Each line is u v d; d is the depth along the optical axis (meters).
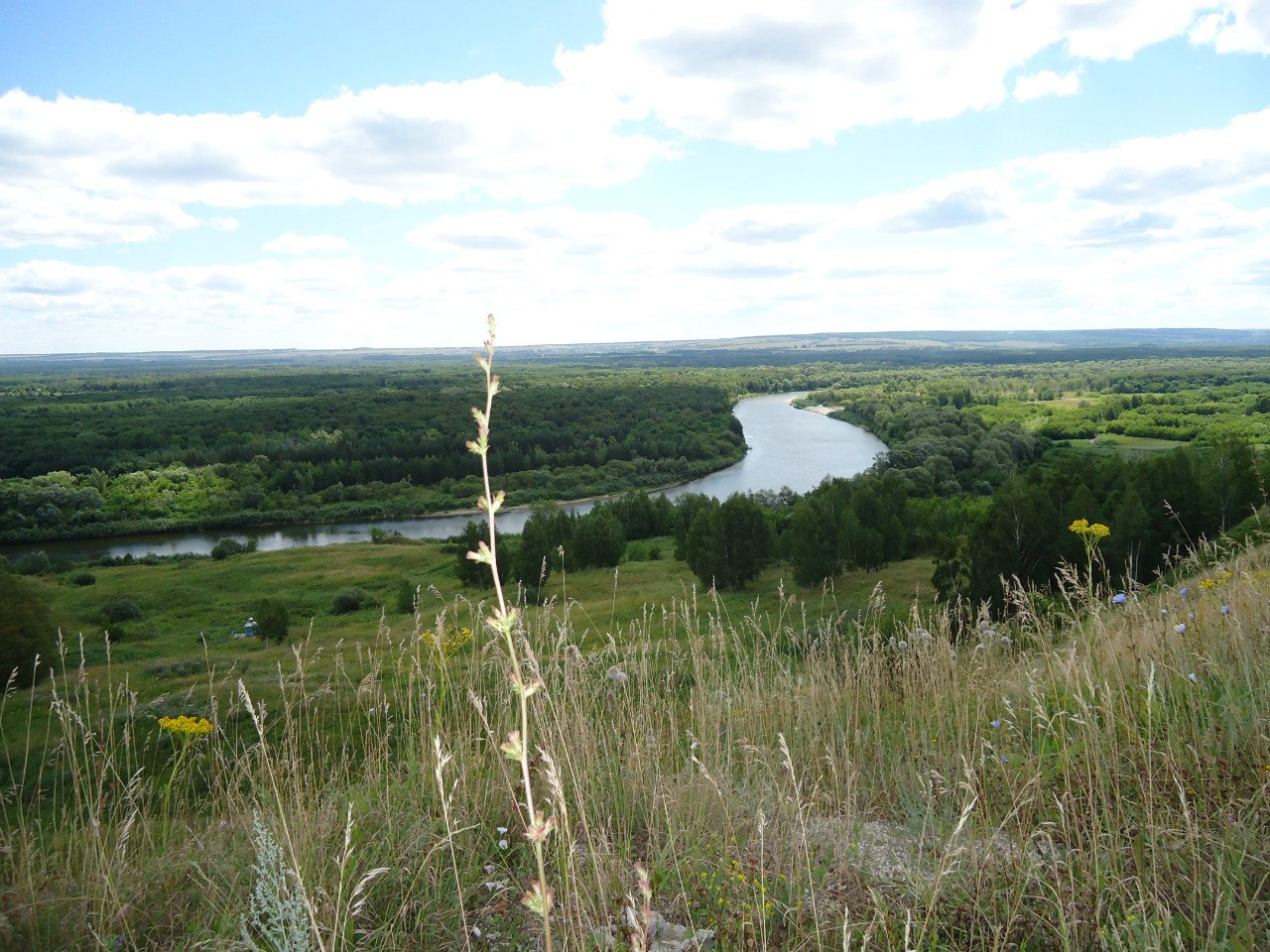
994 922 2.44
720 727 4.50
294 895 2.46
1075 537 22.64
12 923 2.93
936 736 4.19
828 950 2.45
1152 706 3.48
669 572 44.22
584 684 4.45
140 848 3.67
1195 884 2.35
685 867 3.09
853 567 37.88
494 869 3.26
